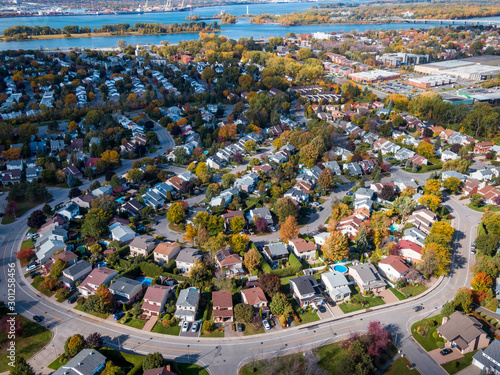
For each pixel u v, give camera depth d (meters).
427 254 123.31
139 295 118.19
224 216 155.88
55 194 180.00
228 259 127.69
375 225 146.75
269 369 94.00
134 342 102.25
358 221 147.38
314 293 115.69
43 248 134.62
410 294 118.94
